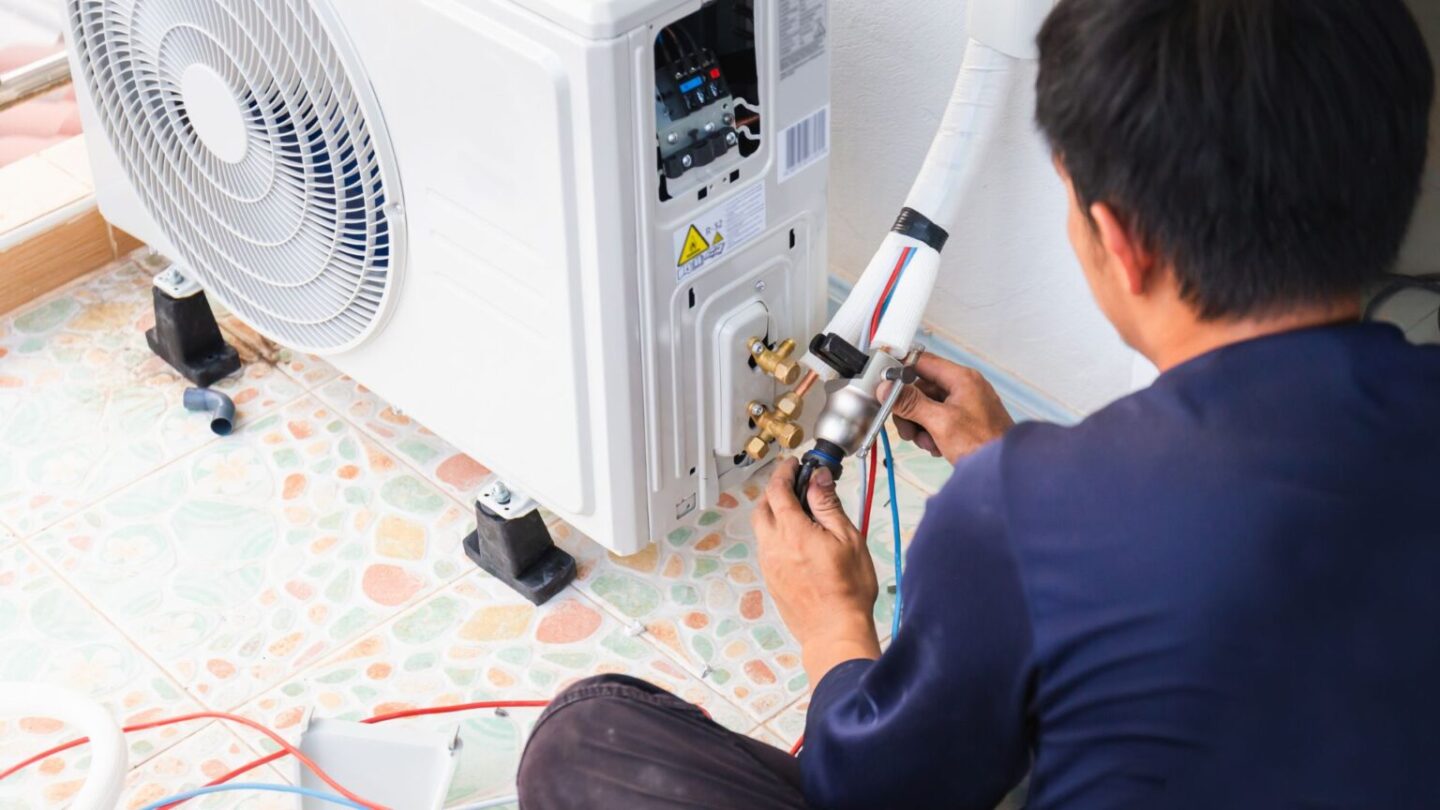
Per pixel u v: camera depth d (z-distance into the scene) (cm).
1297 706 62
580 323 119
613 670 140
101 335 173
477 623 144
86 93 148
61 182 177
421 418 146
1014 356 158
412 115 119
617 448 126
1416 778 63
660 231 115
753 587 147
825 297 139
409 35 114
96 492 156
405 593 146
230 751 133
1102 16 65
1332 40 62
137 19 134
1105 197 67
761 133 120
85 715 111
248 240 142
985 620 67
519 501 142
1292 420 63
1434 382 64
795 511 104
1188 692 62
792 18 116
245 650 142
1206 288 65
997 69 123
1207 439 64
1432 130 127
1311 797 63
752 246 125
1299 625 61
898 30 145
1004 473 67
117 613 145
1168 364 71
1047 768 68
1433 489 63
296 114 125
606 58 103
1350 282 65
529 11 105
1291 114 62
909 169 155
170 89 137
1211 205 63
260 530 152
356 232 131
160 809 129
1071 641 64
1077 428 67
